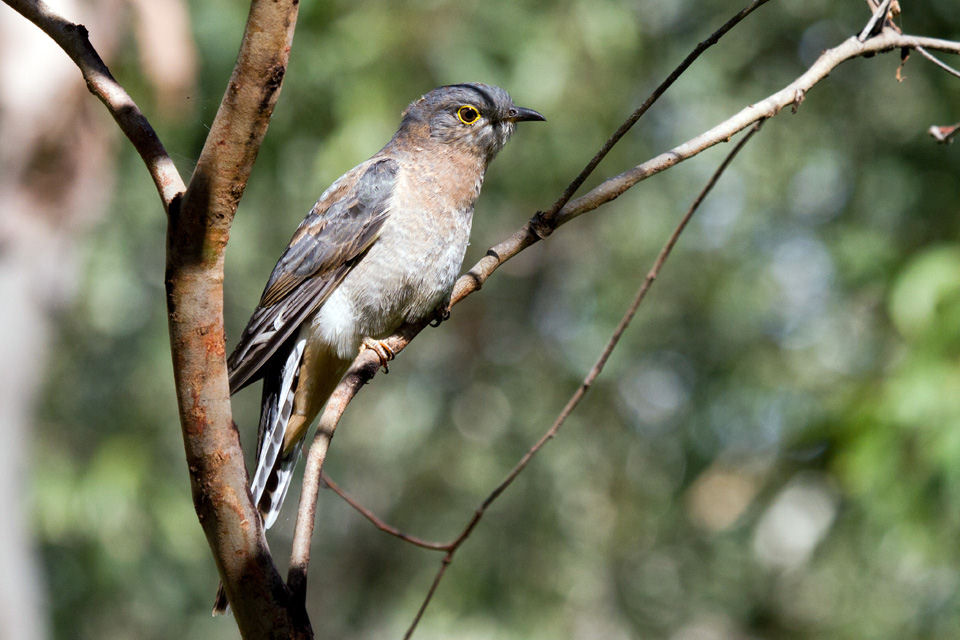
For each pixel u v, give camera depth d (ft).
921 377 28.84
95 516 44.39
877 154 47.80
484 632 51.08
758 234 53.21
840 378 45.27
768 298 52.95
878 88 47.96
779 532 46.96
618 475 55.21
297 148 46.57
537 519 53.52
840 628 39.52
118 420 49.32
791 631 46.19
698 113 51.16
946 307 29.25
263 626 10.95
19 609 27.78
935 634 36.11
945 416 28.27
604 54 45.16
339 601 62.95
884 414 29.35
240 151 10.07
